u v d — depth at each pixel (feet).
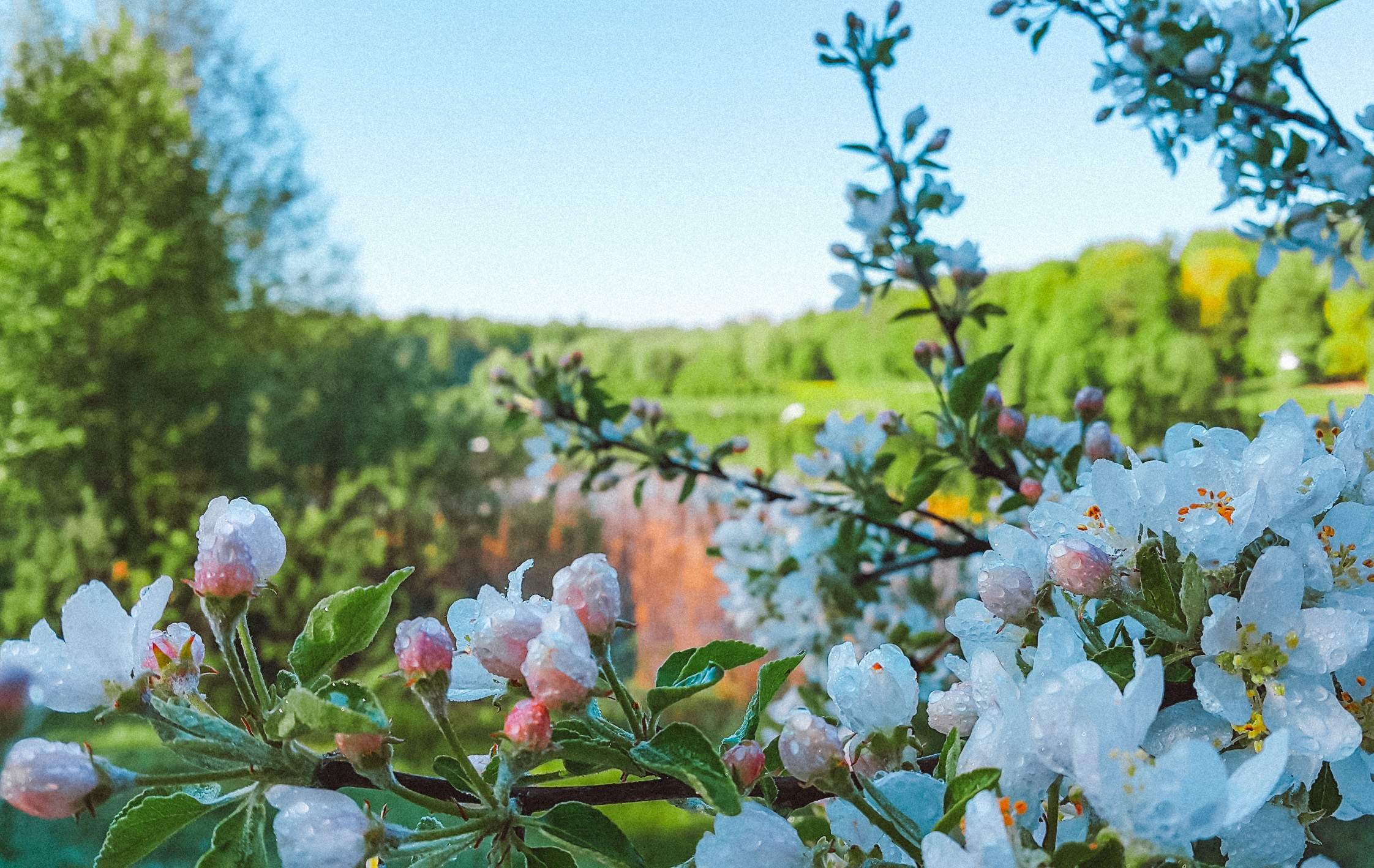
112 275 35.81
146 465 34.53
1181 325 45.21
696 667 3.40
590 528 35.70
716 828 3.04
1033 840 2.72
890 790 3.06
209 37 42.50
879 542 12.45
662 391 84.74
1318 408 36.58
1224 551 3.20
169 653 3.21
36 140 37.11
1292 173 9.51
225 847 2.93
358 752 2.89
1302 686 3.05
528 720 2.93
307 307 42.11
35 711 2.84
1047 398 47.32
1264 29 9.69
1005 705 2.80
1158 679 2.62
